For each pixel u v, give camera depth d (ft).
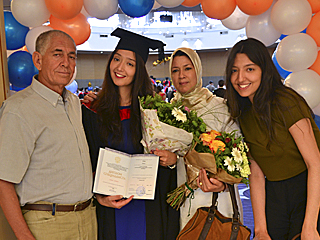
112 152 5.89
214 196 6.11
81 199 5.42
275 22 9.02
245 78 6.01
